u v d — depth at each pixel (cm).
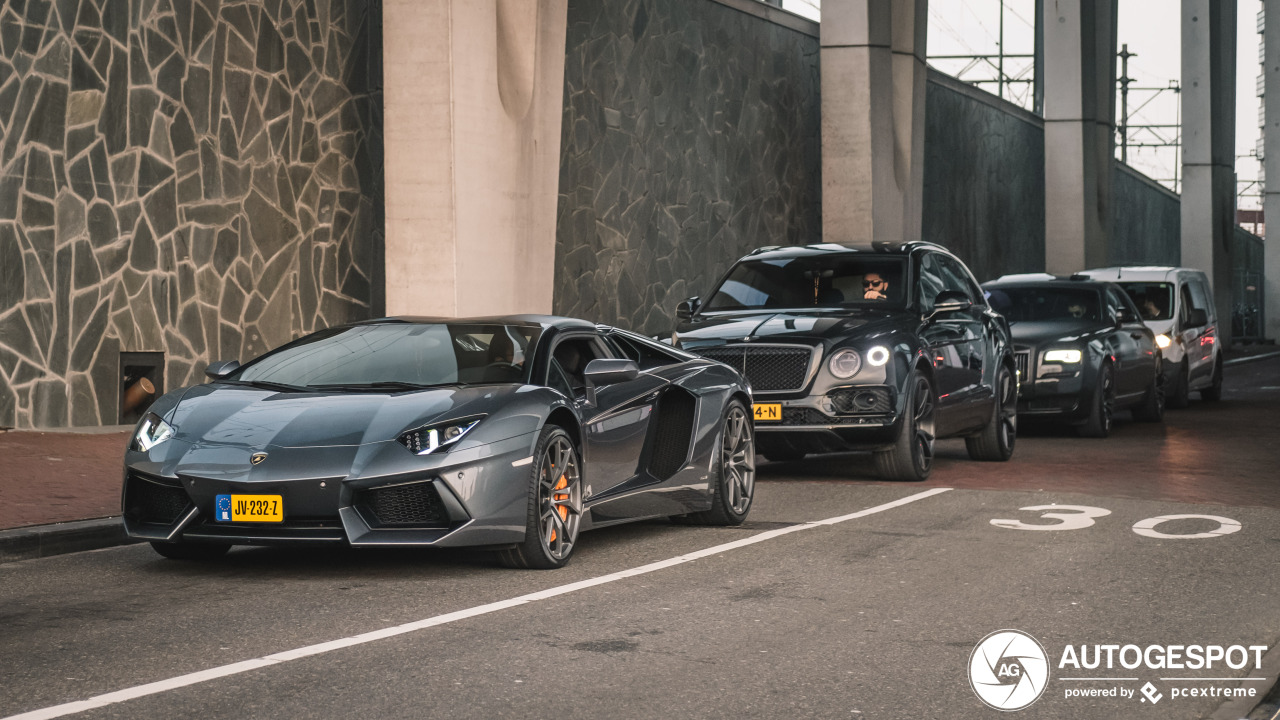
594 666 473
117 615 554
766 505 927
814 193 2555
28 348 1175
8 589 615
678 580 641
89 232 1220
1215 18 3819
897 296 1133
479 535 623
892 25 2389
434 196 1301
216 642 504
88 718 400
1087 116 3366
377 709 416
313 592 607
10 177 1159
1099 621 555
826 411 1024
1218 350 2108
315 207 1445
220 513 611
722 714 416
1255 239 7000
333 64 1465
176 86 1295
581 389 730
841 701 433
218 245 1339
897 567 678
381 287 1528
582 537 784
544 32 1410
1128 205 5419
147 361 1274
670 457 784
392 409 636
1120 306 1642
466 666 470
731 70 2256
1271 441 1442
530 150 1395
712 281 2216
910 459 1045
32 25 1170
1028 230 3922
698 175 2170
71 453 1042
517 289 1390
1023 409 1455
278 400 661
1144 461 1230
